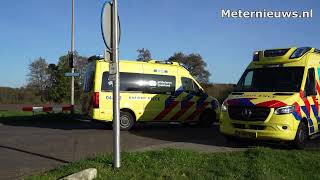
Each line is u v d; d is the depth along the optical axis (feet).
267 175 28.81
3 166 32.83
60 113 83.56
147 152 33.71
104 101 56.18
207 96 64.18
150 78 59.77
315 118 42.09
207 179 28.07
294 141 39.01
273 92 40.96
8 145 44.16
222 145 42.14
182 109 61.77
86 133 54.70
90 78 57.93
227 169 29.99
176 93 61.52
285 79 42.01
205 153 35.32
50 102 184.65
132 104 58.18
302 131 39.83
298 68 42.22
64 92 180.24
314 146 41.42
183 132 55.83
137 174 28.02
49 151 40.04
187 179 27.78
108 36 28.96
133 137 50.29
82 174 26.68
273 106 38.50
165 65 61.36
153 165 29.91
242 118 39.81
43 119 76.89
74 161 33.14
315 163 32.01
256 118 39.04
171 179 27.50
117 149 29.17
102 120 56.24
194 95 62.95
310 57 43.29
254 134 39.09
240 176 28.89
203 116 63.82
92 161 31.04
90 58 59.36
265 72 43.37
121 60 58.18
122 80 57.82
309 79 42.22
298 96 39.99
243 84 43.80
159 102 60.08
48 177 27.37
